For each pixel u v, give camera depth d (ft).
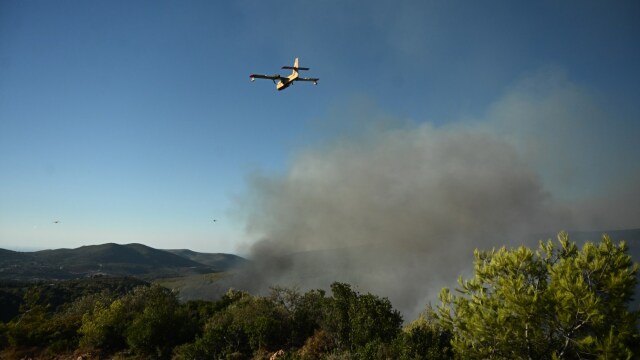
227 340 73.20
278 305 84.53
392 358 51.60
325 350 65.41
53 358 82.89
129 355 80.94
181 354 73.97
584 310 32.24
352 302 67.82
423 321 62.75
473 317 38.22
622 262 35.04
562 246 41.73
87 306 115.34
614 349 31.12
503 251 42.14
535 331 35.55
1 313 182.80
